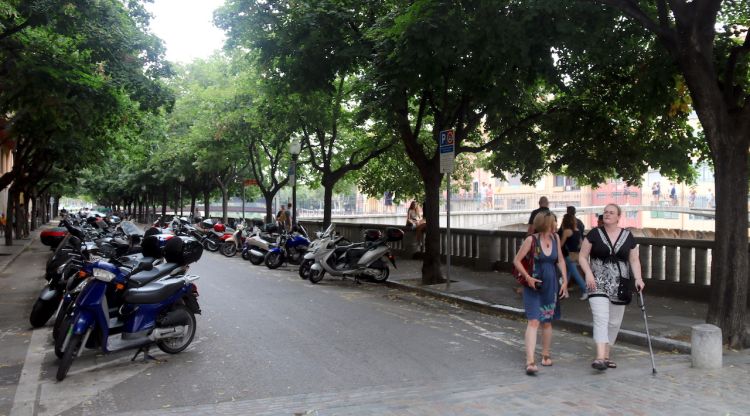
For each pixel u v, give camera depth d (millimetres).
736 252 7434
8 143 25672
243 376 6211
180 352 7172
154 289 6742
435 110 13531
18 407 5289
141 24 15938
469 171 25719
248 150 29234
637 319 8883
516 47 10078
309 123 19734
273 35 14328
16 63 12320
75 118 15852
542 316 6336
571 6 9547
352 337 8109
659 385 5793
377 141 19422
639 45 11523
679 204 70812
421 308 10703
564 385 5805
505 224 53594
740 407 5121
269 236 18422
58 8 12039
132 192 63219
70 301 7195
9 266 18281
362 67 14734
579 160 14398
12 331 8680
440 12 9836
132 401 5422
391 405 5199
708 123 7625
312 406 5199
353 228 22391
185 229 23312
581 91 12766
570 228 10602
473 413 4977
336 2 13758
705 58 7609
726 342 7406
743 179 7523
